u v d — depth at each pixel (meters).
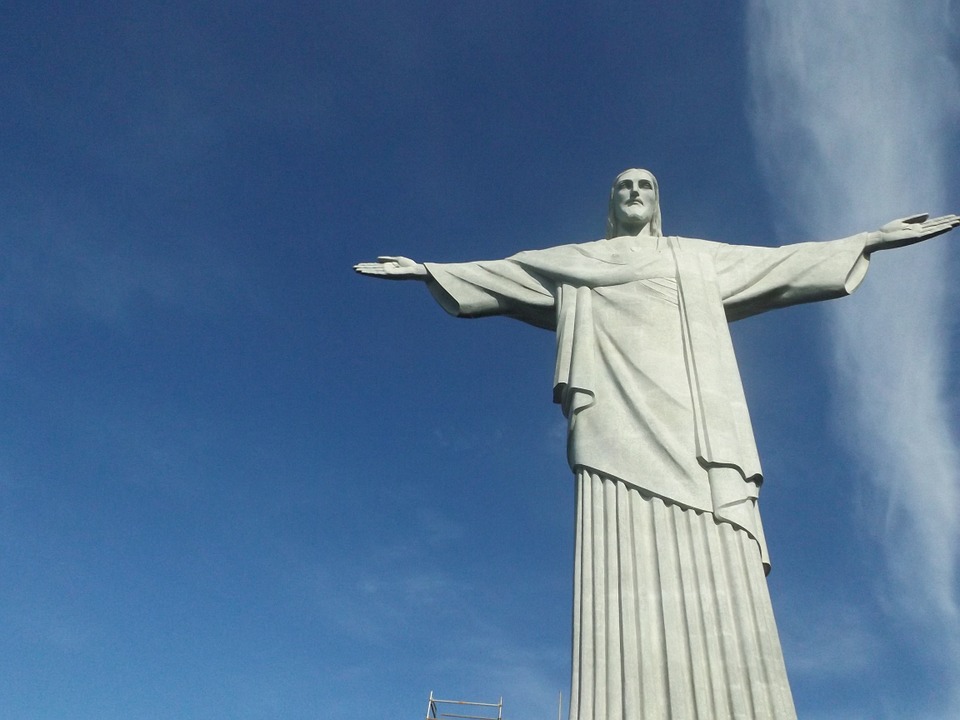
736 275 25.31
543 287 26.27
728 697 17.72
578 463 21.61
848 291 25.17
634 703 17.80
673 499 20.34
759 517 20.89
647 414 21.73
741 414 22.25
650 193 28.34
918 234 25.23
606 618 19.14
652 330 23.62
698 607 18.88
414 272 26.73
